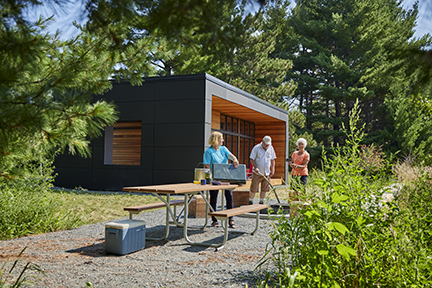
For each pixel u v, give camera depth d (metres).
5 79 1.77
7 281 3.48
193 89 12.65
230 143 18.17
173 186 5.50
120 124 14.33
